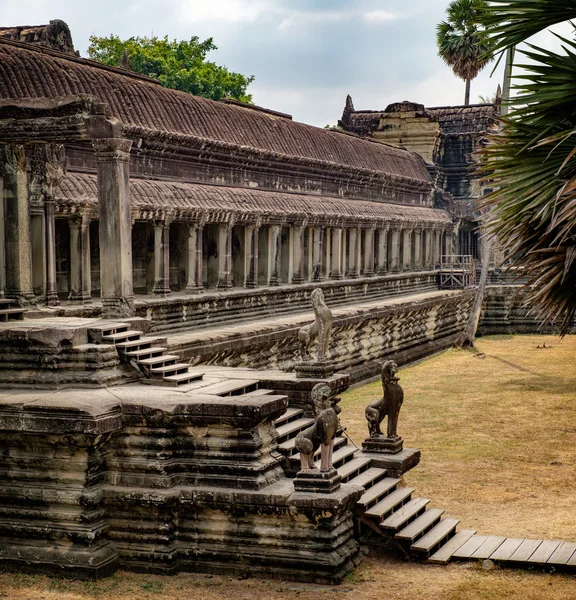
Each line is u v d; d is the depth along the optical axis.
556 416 24.94
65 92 21.72
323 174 36.91
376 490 14.56
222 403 13.06
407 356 35.84
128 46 64.50
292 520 12.60
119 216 15.62
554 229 14.63
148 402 13.22
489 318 47.84
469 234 54.62
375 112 58.91
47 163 18.89
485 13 14.91
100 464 13.12
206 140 27.53
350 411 25.27
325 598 11.89
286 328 24.95
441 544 14.02
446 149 54.34
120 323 15.40
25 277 16.62
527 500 16.97
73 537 12.77
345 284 35.25
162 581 12.55
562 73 14.38
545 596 12.08
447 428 23.45
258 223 28.45
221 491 12.78
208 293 25.94
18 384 14.28
